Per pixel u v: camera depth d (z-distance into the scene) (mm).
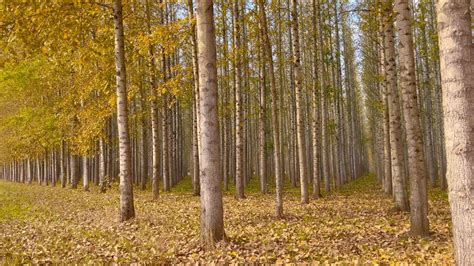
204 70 7730
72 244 8555
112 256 7379
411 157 8336
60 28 10609
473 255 3727
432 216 11555
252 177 36406
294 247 7570
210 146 7738
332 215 12133
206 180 7750
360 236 8570
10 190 27344
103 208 14766
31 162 46531
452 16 3932
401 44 8312
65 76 22578
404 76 8266
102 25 14266
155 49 17188
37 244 8648
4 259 7449
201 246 7590
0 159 43469
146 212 13414
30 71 23375
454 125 3879
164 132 23688
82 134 20016
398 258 6520
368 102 30172
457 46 3895
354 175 36906
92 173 38156
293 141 27266
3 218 13055
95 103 19359
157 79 21375
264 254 7102
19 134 30062
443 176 22484
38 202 17891
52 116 24891
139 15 17594
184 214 12602
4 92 24938
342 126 30719
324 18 20578
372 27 16141
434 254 6734
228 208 14516
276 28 20062
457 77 3877
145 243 8273
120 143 11555
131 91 18234
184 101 25188
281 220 11234
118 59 11758
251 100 31344
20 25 9781
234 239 8086
